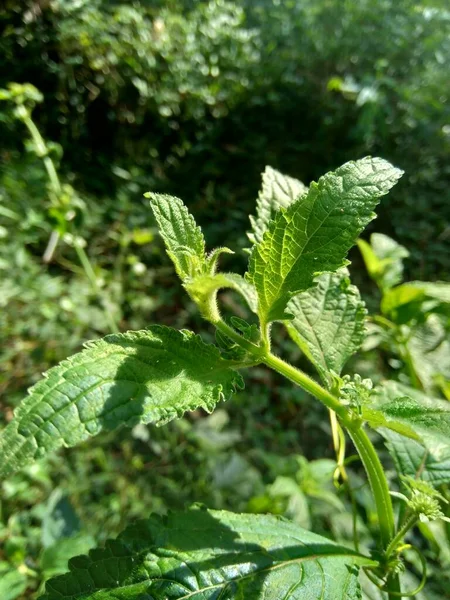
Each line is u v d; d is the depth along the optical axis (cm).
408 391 15
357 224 9
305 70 67
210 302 10
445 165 66
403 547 11
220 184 65
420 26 69
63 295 48
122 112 64
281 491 24
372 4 70
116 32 64
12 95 43
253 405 43
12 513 34
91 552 11
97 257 54
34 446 7
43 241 53
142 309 50
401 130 64
